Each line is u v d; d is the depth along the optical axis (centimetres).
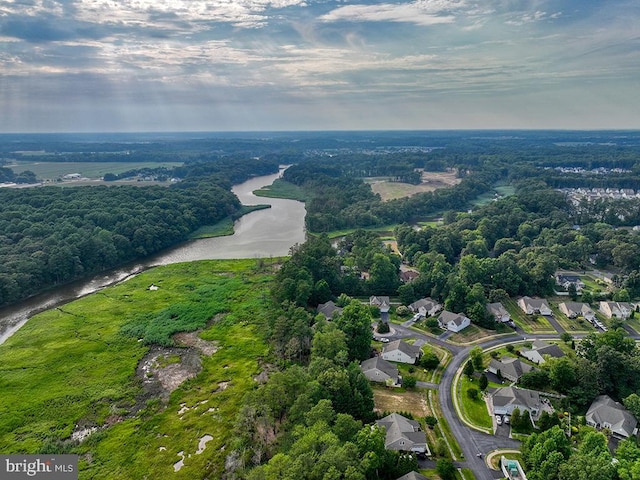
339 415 6188
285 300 10875
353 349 9219
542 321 11488
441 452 6594
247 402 7312
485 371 9069
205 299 12725
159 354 9775
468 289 11769
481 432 7175
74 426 7369
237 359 9519
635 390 7812
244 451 6625
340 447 5394
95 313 11794
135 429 7319
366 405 7225
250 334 10650
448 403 8006
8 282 12950
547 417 7131
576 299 12812
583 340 8912
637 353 8456
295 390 6944
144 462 6575
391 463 5909
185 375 8956
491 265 13338
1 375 8812
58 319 11438
